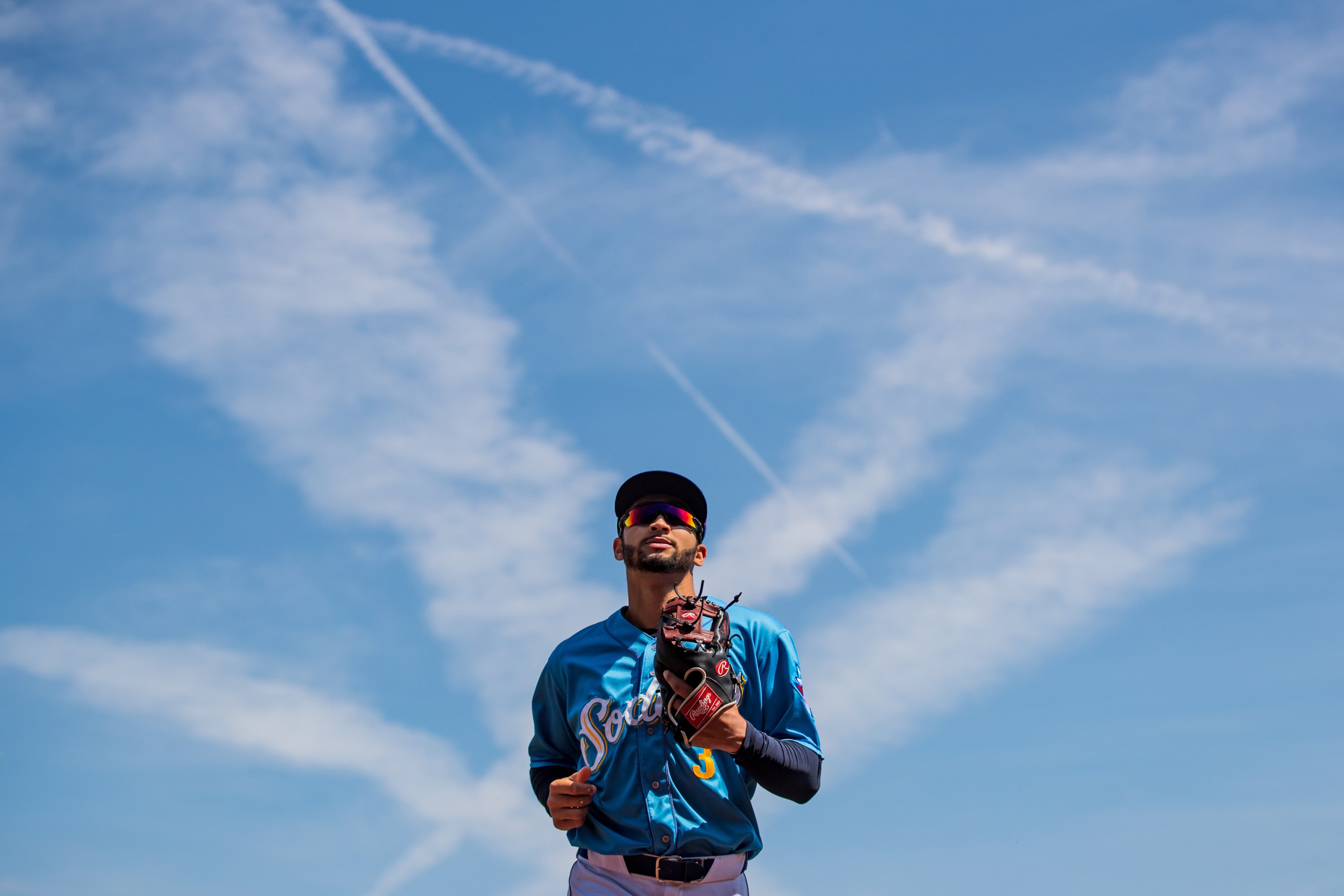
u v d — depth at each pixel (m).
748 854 5.71
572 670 5.91
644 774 5.50
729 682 5.18
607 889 5.57
